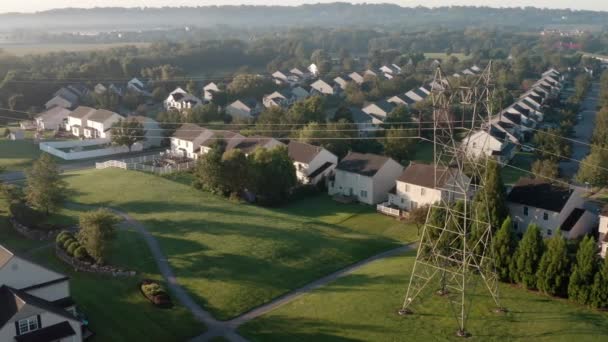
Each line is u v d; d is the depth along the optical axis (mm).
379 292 54406
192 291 53406
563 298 53500
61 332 41312
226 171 84188
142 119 124750
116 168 100000
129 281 54531
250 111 158625
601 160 92875
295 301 52812
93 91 185500
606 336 46188
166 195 83750
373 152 108562
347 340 45781
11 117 157250
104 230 57531
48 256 60500
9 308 40938
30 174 72250
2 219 72000
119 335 45031
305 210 83625
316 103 130875
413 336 46500
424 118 137875
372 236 72062
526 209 74562
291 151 98125
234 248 63562
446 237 59438
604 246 66062
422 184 79688
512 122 136375
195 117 132500
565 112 154250
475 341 45812
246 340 45531
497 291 51531
